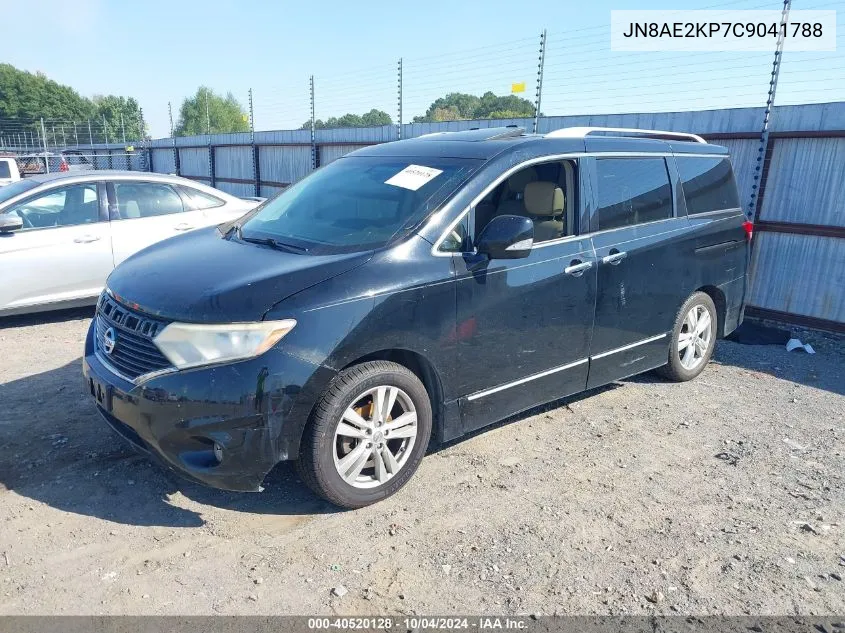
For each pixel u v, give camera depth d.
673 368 5.35
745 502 3.67
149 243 7.16
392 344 3.37
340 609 2.74
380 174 4.20
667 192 4.98
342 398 3.22
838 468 4.09
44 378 5.22
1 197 6.62
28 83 83.25
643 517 3.49
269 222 4.25
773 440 4.48
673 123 7.84
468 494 3.67
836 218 6.65
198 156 19.47
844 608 2.82
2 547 3.08
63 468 3.81
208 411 3.01
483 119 9.77
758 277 7.35
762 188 7.14
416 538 3.25
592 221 4.37
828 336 6.86
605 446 4.33
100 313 3.69
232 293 3.13
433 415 3.77
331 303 3.18
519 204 4.16
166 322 3.13
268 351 3.03
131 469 3.81
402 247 3.48
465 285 3.62
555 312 4.11
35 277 6.54
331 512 3.46
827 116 6.54
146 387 3.09
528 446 4.29
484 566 3.04
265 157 15.59
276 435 3.08
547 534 3.31
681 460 4.16
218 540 3.20
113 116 77.06
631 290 4.62
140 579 2.89
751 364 6.11
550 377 4.22
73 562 2.99
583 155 4.38
